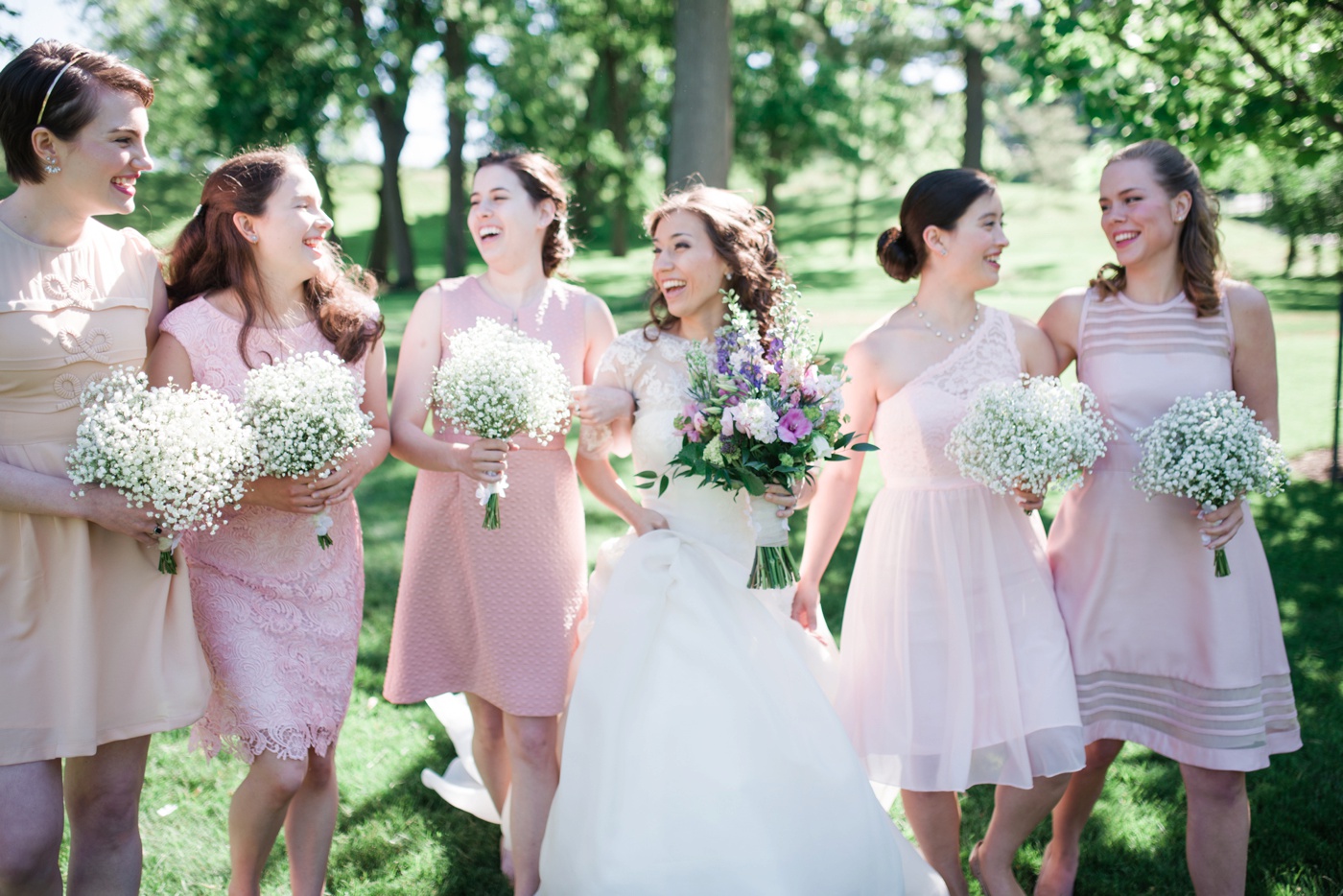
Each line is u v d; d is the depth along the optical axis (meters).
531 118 23.94
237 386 2.71
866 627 3.08
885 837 2.75
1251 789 3.60
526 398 2.84
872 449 2.88
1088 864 3.27
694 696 2.74
